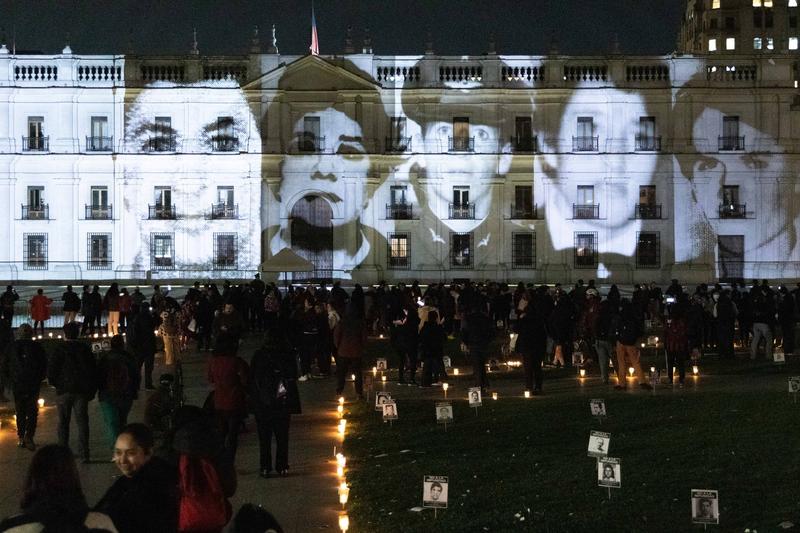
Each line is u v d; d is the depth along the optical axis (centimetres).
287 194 7150
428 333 2819
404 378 2997
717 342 3497
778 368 3061
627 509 1374
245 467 1777
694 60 7169
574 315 3353
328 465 1772
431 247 7175
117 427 1831
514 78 7175
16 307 5828
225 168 7125
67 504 734
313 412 2388
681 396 2430
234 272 7112
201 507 988
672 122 7194
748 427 1938
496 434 1994
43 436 2139
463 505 1427
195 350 3900
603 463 1423
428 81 7144
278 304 4238
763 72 7175
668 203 7206
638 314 2769
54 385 1817
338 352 2609
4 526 723
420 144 7156
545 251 7194
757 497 1412
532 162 7175
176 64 7088
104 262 7125
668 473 1580
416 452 1841
